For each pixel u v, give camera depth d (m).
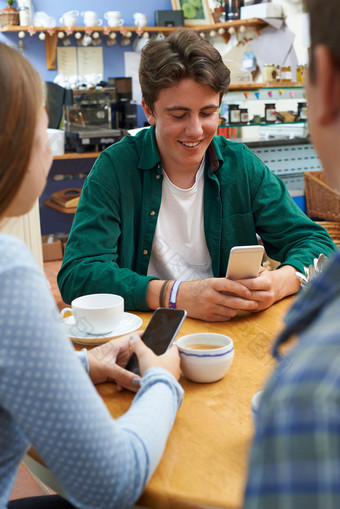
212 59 1.65
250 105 4.41
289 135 4.45
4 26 5.16
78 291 1.68
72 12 5.24
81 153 5.00
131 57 5.76
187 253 1.95
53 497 1.15
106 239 1.78
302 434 0.38
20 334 0.72
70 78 5.18
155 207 1.88
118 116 5.52
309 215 4.29
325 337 0.42
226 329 1.44
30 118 0.78
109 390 1.15
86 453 0.75
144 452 0.82
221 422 1.00
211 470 0.87
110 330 1.40
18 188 0.81
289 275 1.66
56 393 0.73
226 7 5.37
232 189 1.93
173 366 1.08
